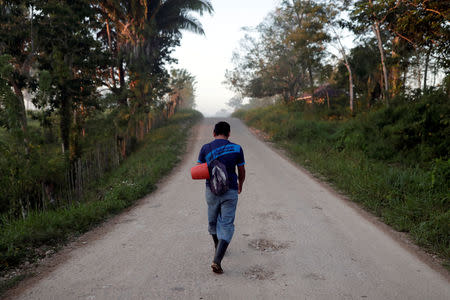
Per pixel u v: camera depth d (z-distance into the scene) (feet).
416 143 33.83
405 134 34.91
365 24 51.39
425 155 30.35
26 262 11.32
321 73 81.00
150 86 60.29
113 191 22.09
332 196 21.77
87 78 45.60
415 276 10.24
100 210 17.67
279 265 10.86
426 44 35.42
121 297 8.70
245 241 13.16
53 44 37.14
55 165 29.60
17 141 29.25
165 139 56.85
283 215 17.07
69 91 39.63
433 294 9.06
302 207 18.83
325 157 35.88
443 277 10.23
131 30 60.49
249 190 22.98
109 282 9.63
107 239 13.80
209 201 10.50
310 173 30.17
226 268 10.59
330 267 10.78
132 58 58.80
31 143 29.78
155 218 17.06
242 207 18.62
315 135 50.80
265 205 19.08
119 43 63.57
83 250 12.48
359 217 17.19
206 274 10.15
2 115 29.94
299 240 13.38
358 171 26.04
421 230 14.37
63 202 26.21
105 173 36.70
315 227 15.21
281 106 110.11
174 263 11.04
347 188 23.41
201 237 13.82
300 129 56.65
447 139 30.73
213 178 9.96
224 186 9.84
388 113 43.83
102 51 48.19
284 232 14.37
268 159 38.04
